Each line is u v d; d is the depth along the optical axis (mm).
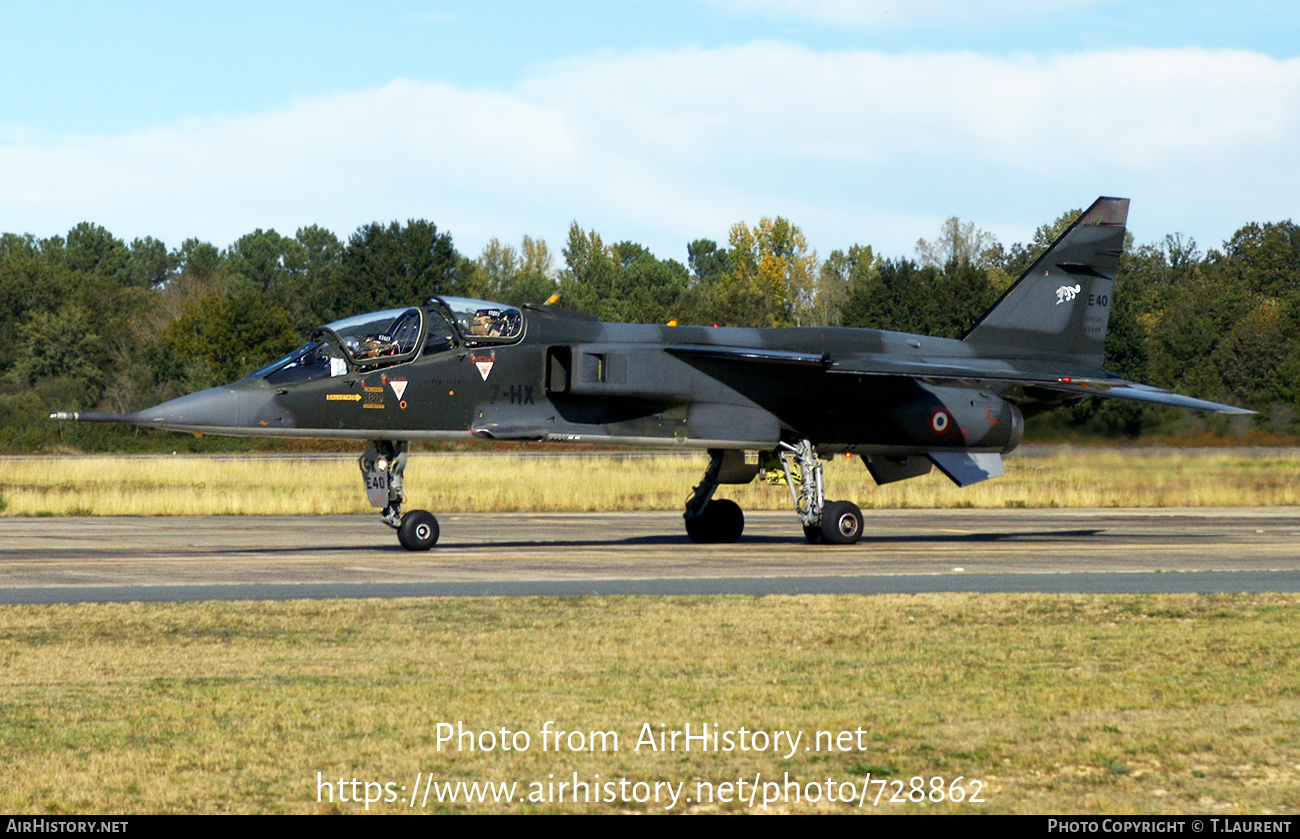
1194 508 121438
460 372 75000
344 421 72438
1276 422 144625
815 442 85875
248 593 53281
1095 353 97500
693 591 54250
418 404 73938
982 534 91500
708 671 36469
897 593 53156
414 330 74562
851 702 32656
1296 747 28547
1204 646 40500
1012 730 29984
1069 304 96688
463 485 135375
